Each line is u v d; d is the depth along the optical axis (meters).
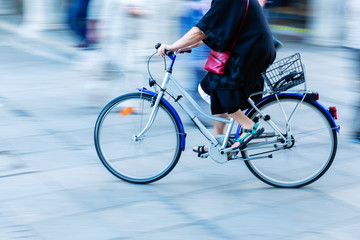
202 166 5.07
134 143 4.71
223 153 4.53
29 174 4.81
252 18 4.07
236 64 4.13
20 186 4.57
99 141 4.68
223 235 3.87
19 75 8.09
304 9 10.67
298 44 10.39
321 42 10.27
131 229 3.92
